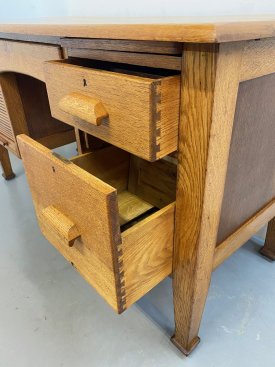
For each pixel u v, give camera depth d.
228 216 0.56
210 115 0.36
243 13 0.73
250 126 0.48
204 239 0.48
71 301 0.79
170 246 0.53
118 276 0.45
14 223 1.12
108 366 0.64
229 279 0.84
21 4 1.55
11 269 0.91
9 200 1.26
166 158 0.82
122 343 0.68
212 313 0.74
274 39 0.41
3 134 1.11
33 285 0.85
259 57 0.40
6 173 1.41
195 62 0.35
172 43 0.36
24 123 1.03
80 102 0.45
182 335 0.63
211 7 0.79
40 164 0.53
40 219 0.65
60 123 1.13
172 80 0.37
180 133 0.41
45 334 0.71
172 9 0.88
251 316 0.73
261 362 0.64
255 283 0.83
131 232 0.43
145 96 0.36
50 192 0.54
